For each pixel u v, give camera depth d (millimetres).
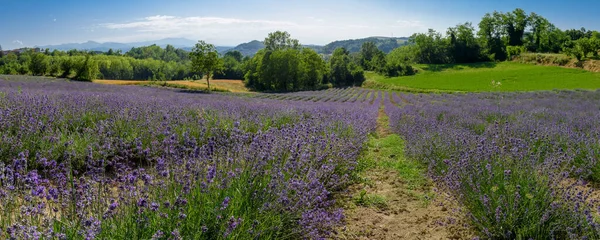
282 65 66125
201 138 5961
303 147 4863
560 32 104750
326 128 7496
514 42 107875
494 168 4199
